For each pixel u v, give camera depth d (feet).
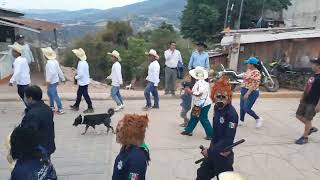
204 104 28.66
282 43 57.67
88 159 25.59
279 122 34.45
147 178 22.47
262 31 71.26
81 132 31.55
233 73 46.44
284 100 44.09
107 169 23.95
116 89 37.58
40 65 69.41
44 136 18.10
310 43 55.21
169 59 43.11
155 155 26.02
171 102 42.29
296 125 33.58
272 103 42.37
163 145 28.02
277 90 47.03
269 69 53.11
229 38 65.16
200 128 32.48
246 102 31.94
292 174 23.38
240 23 121.60
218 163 16.80
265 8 118.83
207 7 122.72
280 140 29.48
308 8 110.11
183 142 28.76
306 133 28.43
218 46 80.79
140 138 12.17
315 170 24.00
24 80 34.42
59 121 34.55
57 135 30.63
